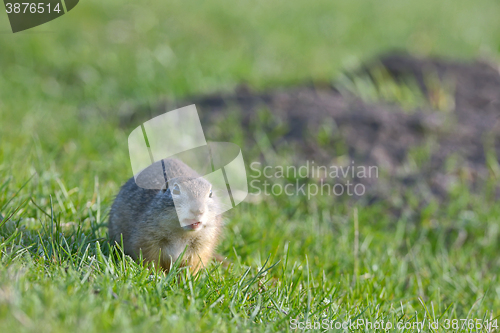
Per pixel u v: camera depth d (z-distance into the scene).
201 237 10.71
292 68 31.36
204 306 9.16
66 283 8.34
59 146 18.20
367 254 14.64
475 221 17.27
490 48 38.78
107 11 34.91
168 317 7.95
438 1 50.72
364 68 27.22
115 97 25.89
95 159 18.16
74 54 29.42
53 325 6.93
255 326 8.98
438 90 24.75
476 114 23.67
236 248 12.84
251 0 43.22
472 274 15.00
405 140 21.12
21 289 7.79
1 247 9.38
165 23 35.22
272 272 12.23
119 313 7.61
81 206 12.95
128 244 10.73
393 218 17.67
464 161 20.28
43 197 13.10
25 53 28.80
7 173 13.88
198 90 26.73
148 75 27.78
